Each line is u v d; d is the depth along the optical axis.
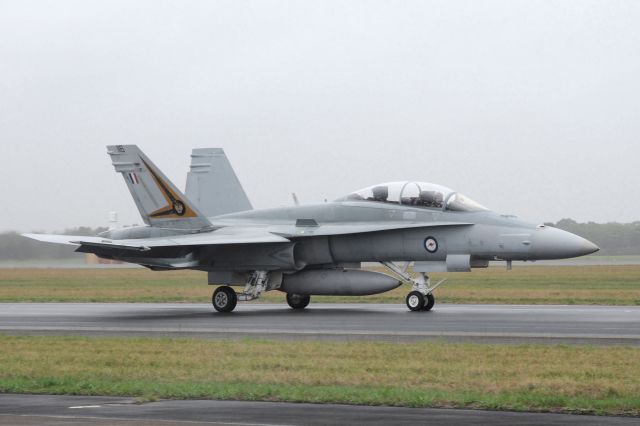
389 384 51.50
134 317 104.44
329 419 41.69
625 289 161.62
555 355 61.22
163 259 115.31
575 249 104.94
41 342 75.19
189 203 120.38
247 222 123.50
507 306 115.50
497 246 107.88
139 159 122.44
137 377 56.03
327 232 113.12
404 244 112.44
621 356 60.09
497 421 41.03
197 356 64.44
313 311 112.00
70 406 45.50
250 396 47.62
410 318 96.12
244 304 132.00
